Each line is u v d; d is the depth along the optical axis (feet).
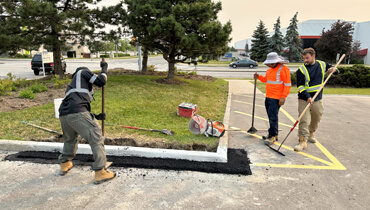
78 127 10.63
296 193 10.39
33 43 34.45
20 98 24.84
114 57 203.51
